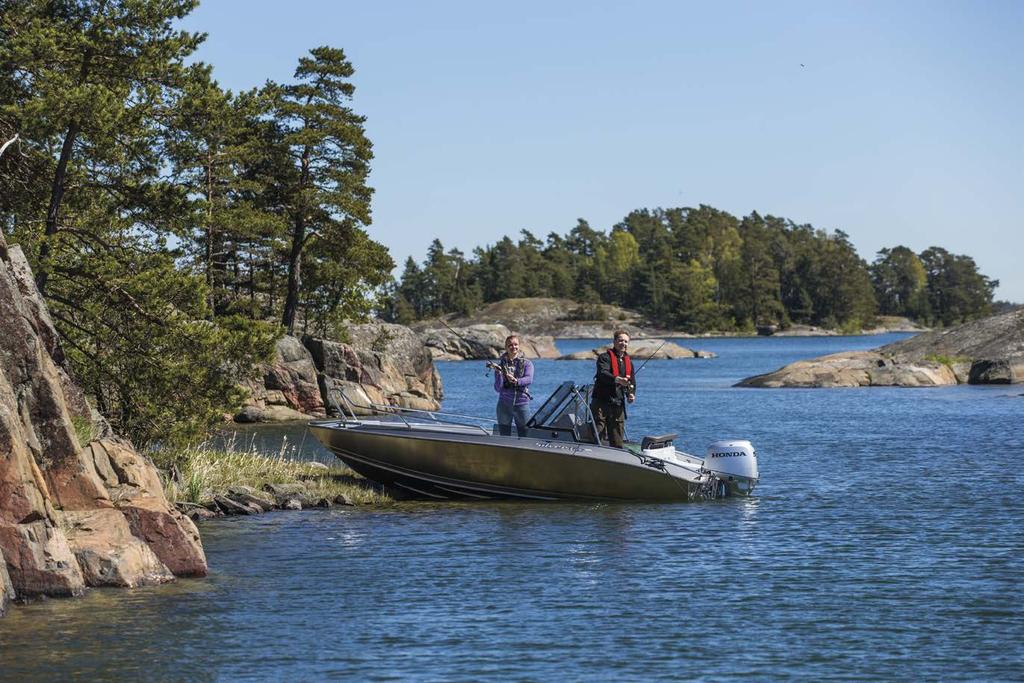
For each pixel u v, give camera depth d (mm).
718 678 13211
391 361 74312
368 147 76812
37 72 28125
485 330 191875
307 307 81875
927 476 31578
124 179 29359
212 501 25094
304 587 17641
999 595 17125
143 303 27703
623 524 23516
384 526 23266
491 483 26656
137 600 16594
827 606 16484
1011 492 28000
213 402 27891
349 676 13266
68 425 18109
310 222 76938
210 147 32031
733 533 22453
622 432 27000
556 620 15734
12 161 28500
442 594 17234
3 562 16016
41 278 27062
